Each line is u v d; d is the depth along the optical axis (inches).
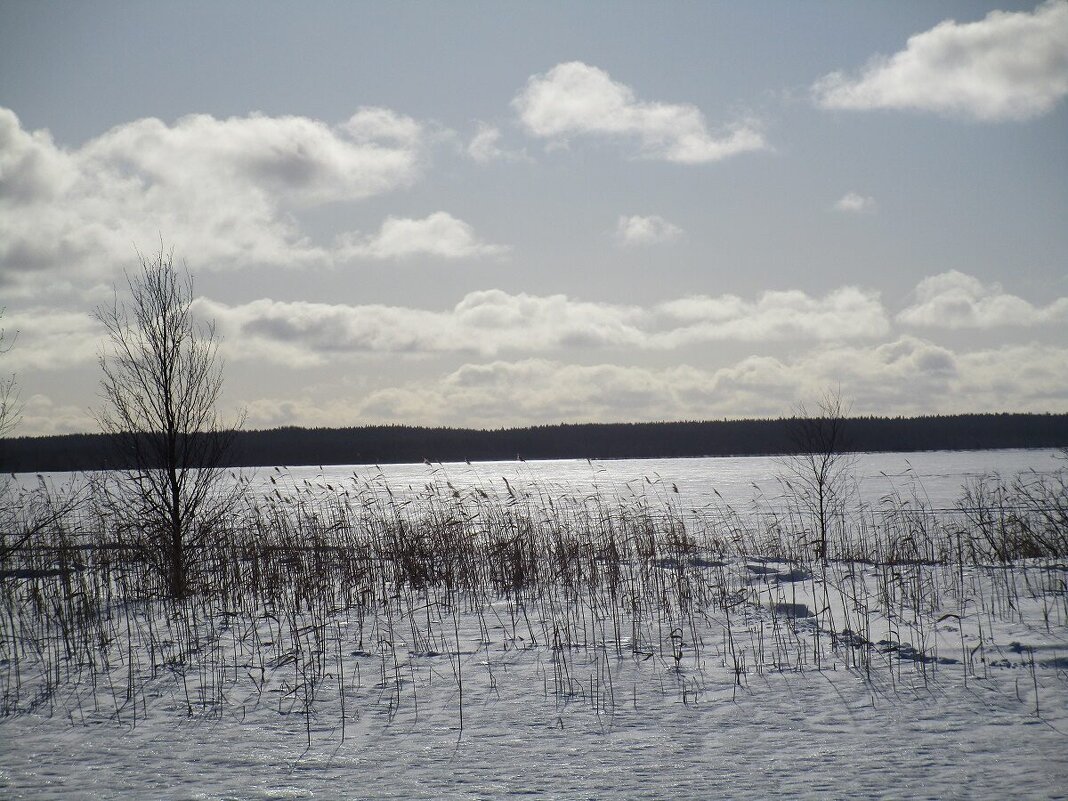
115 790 260.5
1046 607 456.8
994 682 347.9
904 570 633.6
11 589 587.8
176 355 644.1
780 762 270.1
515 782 260.1
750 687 355.9
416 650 440.1
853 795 241.9
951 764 263.4
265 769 276.7
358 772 272.2
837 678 364.5
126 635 495.8
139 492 627.2
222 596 605.0
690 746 288.2
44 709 350.0
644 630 471.2
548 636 465.4
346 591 609.6
